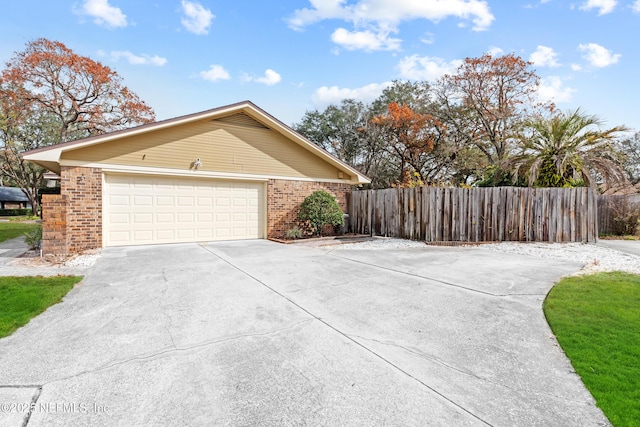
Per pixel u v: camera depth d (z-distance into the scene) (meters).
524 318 4.07
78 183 9.11
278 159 12.33
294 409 2.36
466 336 3.58
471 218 10.62
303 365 2.97
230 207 11.59
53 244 7.80
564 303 4.52
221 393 2.55
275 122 11.80
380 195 12.45
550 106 22.16
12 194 43.91
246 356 3.13
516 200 10.67
